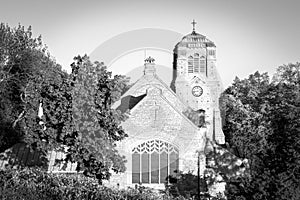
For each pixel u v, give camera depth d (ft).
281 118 121.08
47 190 90.89
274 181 100.78
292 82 191.72
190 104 213.87
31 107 154.81
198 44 226.99
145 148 142.00
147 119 142.72
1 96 179.83
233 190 109.60
